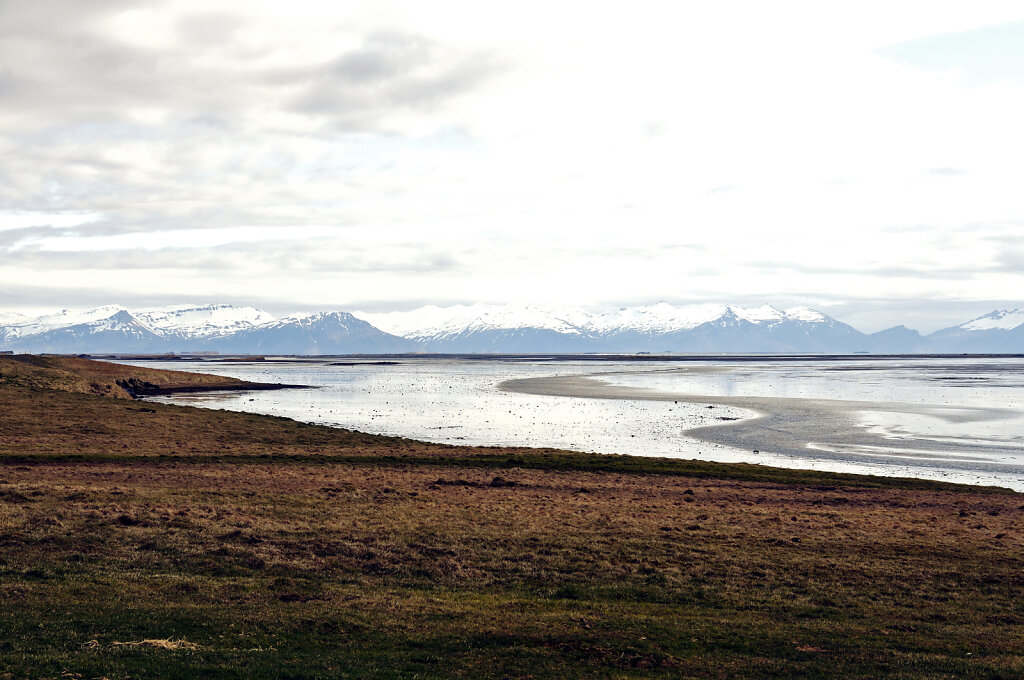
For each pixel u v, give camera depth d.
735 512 47.72
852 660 23.89
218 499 44.75
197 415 104.19
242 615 25.47
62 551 31.83
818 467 74.19
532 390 189.00
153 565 30.95
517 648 23.78
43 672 19.23
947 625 27.78
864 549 38.31
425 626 25.52
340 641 23.78
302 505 44.47
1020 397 155.25
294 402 153.88
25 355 182.12
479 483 56.88
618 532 40.59
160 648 21.86
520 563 34.22
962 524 45.25
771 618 28.09
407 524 40.38
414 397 167.50
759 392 176.62
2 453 64.00
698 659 23.52
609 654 23.52
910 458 79.31
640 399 157.12
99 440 78.56
